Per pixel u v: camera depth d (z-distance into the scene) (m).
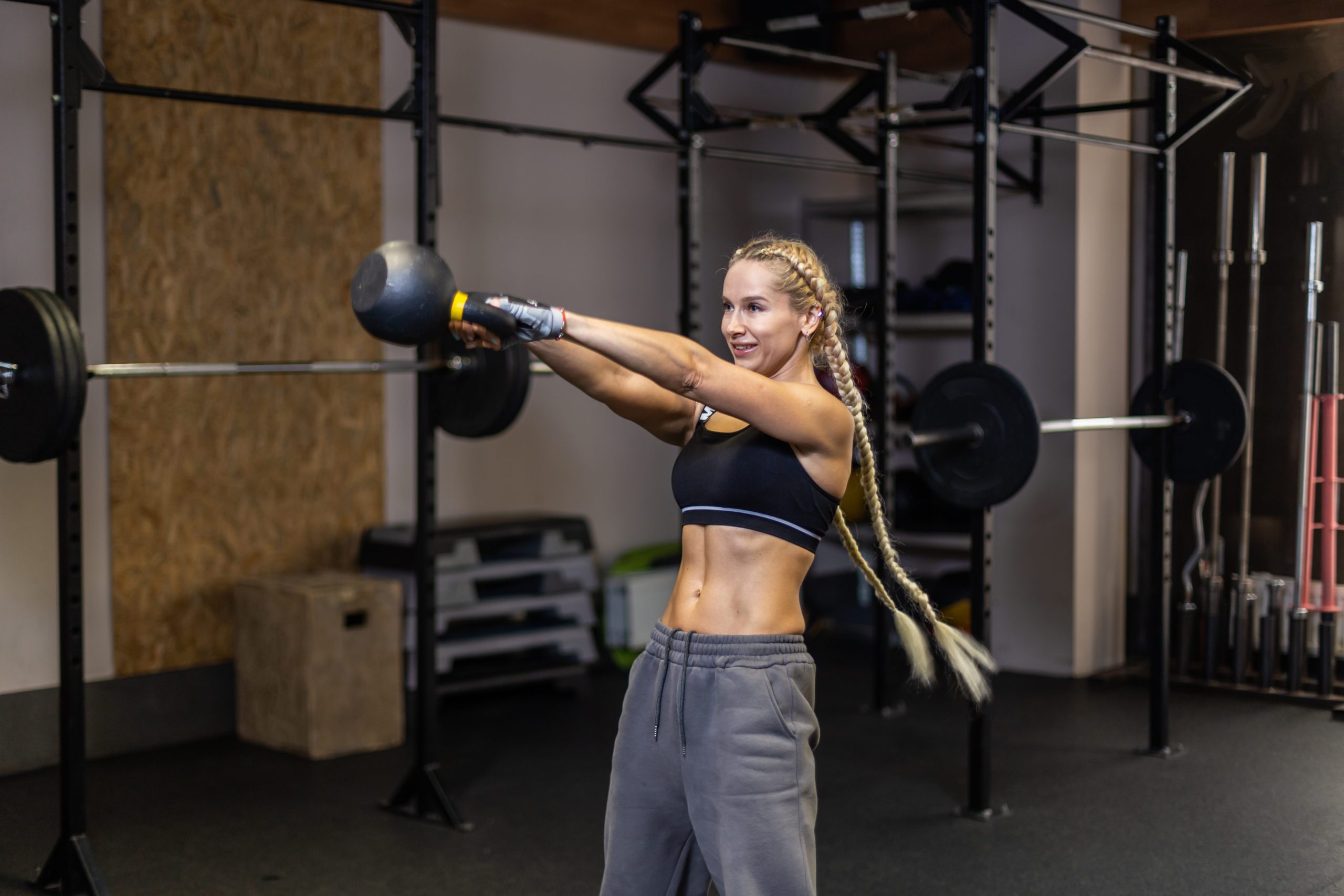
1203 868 3.03
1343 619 4.08
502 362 3.19
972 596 3.43
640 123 5.47
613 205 5.39
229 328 4.33
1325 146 3.87
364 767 3.94
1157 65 3.66
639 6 4.75
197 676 4.27
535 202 5.12
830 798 3.62
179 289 4.20
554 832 3.35
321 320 4.55
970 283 5.34
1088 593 4.95
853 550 2.18
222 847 3.26
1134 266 5.00
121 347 4.09
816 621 5.78
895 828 3.36
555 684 4.84
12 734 3.88
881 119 4.57
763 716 1.79
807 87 6.05
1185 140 4.19
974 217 3.39
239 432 4.38
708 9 4.88
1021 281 4.98
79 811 2.89
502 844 3.27
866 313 5.41
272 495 4.47
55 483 3.98
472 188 4.93
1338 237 3.86
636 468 5.55
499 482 5.09
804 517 1.85
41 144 3.90
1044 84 3.43
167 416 4.21
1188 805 3.47
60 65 2.78
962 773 3.82
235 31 4.28
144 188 4.11
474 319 1.64
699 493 1.88
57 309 2.60
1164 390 3.90
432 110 3.34
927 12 4.88
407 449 4.84
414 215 4.79
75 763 2.88
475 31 4.91
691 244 4.18
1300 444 4.00
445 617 4.46
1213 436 3.81
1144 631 5.03
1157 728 3.92
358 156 4.61
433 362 3.32
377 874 3.07
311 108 3.17
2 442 2.71
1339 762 3.71
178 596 4.25
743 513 1.85
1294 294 3.99
